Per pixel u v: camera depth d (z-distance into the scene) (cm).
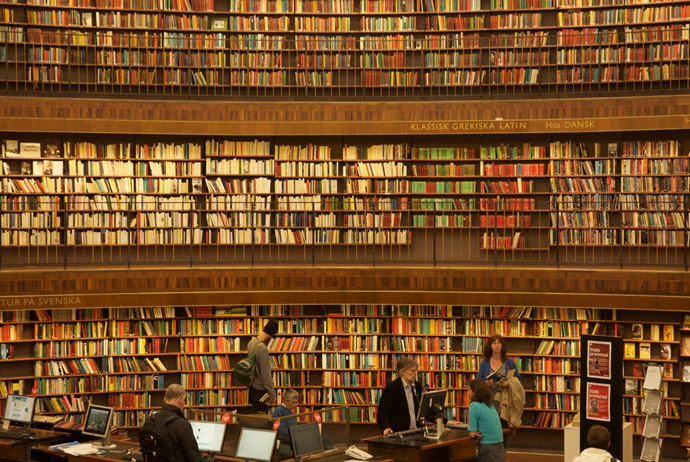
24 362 1175
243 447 736
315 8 1360
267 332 953
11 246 1238
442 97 1327
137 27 1332
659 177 1248
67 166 1256
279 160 1301
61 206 1248
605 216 1254
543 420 1180
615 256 1274
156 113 1249
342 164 1315
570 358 1177
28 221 1230
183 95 1324
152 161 1286
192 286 1154
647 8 1296
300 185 1295
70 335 1177
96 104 1231
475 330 1205
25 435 860
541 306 1136
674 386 1153
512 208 1290
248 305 1230
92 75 1324
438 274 1156
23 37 1301
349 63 1351
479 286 1148
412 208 1300
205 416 769
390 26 1356
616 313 1170
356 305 1227
